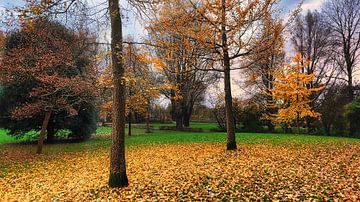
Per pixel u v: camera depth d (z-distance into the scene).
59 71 13.88
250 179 6.78
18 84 14.80
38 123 17.36
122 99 6.45
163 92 28.22
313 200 5.14
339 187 5.81
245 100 27.22
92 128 19.41
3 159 11.88
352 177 6.54
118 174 6.51
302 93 19.16
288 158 9.23
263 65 14.88
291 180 6.54
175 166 8.89
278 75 19.20
